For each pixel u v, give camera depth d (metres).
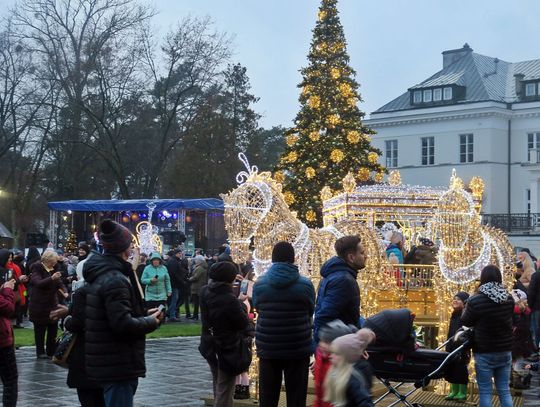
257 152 58.41
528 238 52.50
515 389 13.30
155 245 30.59
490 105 58.34
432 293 13.31
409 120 61.88
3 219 57.09
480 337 9.25
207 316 9.26
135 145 54.16
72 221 43.41
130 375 7.03
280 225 11.74
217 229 39.62
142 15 63.12
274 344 8.35
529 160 57.66
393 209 15.66
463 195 12.21
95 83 48.47
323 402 6.12
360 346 5.80
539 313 14.50
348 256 8.18
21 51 46.69
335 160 33.97
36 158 52.94
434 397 12.04
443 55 65.25
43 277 15.91
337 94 35.16
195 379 13.88
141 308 7.31
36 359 16.00
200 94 50.75
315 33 36.19
